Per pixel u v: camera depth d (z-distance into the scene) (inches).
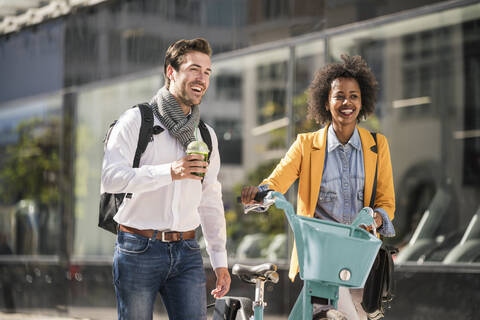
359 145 170.1
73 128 423.2
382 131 340.2
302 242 135.9
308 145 172.6
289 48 320.8
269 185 170.7
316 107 179.6
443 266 275.9
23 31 453.7
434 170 341.7
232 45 343.3
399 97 333.4
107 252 399.5
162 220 149.9
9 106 465.4
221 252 166.4
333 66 175.0
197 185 153.6
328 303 140.6
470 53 321.4
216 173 165.5
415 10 277.3
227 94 394.6
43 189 441.4
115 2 397.1
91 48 412.8
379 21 287.9
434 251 302.2
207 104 402.9
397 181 341.4
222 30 346.9
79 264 413.1
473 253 291.4
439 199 332.2
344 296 165.9
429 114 337.7
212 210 165.3
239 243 354.0
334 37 302.7
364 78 174.6
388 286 159.0
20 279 450.3
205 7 352.2
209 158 162.7
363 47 310.3
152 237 148.8
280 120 366.3
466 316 266.2
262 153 386.9
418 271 279.9
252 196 150.7
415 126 340.2
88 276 406.3
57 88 433.1
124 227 150.2
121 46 395.2
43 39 442.3
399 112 335.9
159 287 152.2
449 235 312.8
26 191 451.5
